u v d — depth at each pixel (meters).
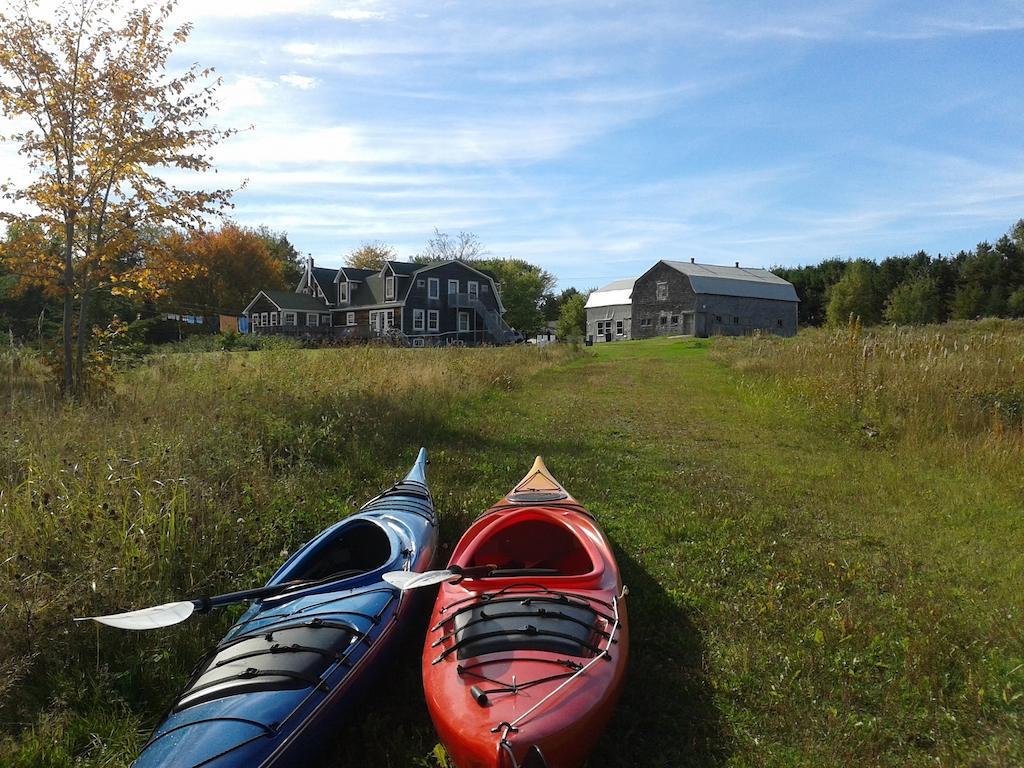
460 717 3.32
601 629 3.99
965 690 4.36
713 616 5.38
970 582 6.07
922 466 9.91
